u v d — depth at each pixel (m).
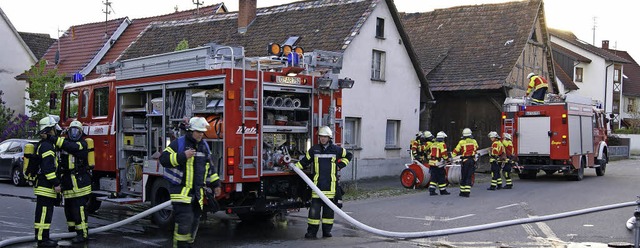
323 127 9.30
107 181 11.29
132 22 31.34
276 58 9.92
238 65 9.16
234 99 8.91
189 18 25.70
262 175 9.19
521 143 19.36
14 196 14.89
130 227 10.30
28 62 33.09
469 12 27.45
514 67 24.00
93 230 9.38
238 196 9.28
